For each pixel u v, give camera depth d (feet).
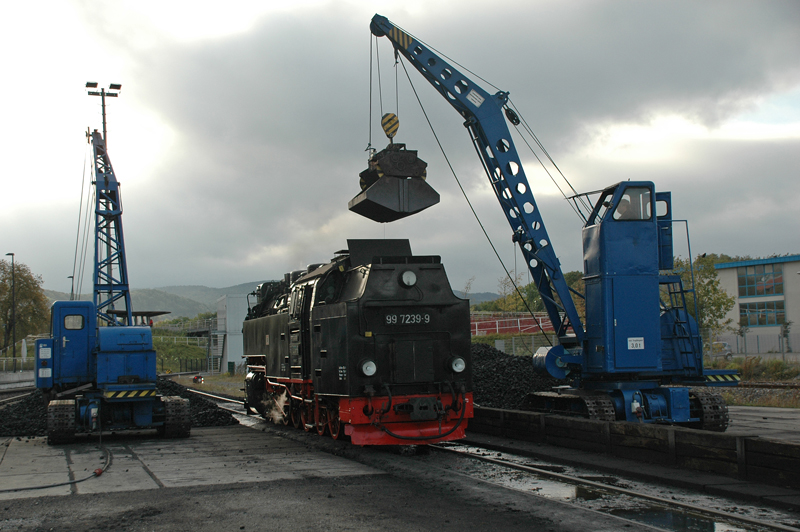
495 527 20.13
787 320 150.20
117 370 45.52
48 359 47.62
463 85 52.21
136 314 92.79
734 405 63.31
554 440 37.73
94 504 23.17
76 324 48.57
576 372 47.83
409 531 19.65
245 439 44.34
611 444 33.63
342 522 20.70
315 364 39.45
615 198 44.01
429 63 52.24
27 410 55.11
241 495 24.61
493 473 29.91
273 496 24.45
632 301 43.45
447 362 36.50
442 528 20.01
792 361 105.09
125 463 32.89
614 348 43.11
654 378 45.73
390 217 44.50
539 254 51.13
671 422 43.01
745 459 26.43
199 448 39.29
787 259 150.30
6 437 46.68
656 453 30.81
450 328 37.27
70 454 36.86
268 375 53.67
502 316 151.02
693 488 25.98
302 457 34.96
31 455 36.58
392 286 36.65
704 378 44.96
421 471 29.63
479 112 52.01
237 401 85.51
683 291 46.03
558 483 27.53
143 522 20.76
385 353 35.70
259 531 19.69
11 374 132.26
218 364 228.63
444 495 24.67
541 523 20.62
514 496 24.44
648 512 22.40
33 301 223.71
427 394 36.06
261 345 57.16
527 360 62.44
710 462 28.09
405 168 43.04
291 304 46.57
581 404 46.85
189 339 260.21
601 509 22.89
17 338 219.82
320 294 40.91
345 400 35.68
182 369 222.69
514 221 52.80
